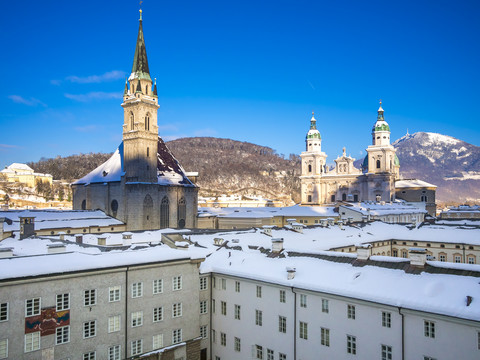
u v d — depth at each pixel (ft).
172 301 209.87
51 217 431.02
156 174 501.56
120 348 191.93
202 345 230.68
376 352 172.65
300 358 196.13
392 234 357.00
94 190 512.22
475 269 172.14
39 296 170.71
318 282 193.06
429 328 159.94
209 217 560.20
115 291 191.72
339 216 535.19
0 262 176.14
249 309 217.56
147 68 501.56
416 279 176.24
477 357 148.87
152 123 497.05
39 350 169.99
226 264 234.58
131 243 270.26
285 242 291.58
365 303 174.29
